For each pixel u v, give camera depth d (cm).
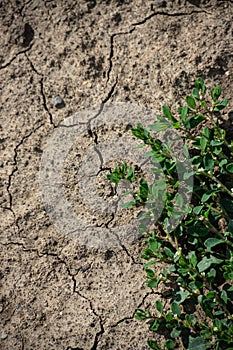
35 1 87
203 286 78
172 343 77
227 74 82
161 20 84
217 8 84
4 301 81
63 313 80
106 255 81
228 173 79
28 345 80
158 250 79
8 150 84
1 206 83
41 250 82
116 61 84
